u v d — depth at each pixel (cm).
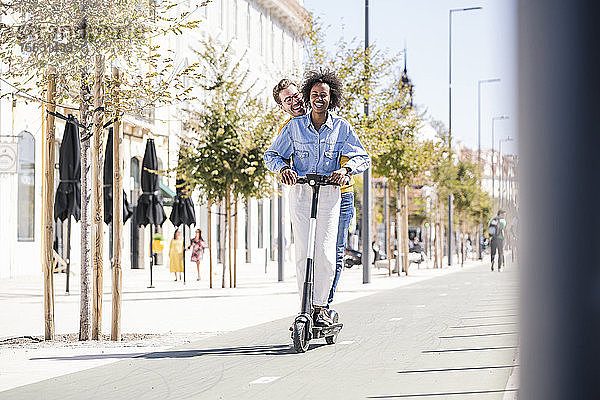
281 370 870
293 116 1107
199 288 2889
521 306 247
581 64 232
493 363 917
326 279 1062
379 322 1444
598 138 233
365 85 3017
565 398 241
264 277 3856
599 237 234
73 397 717
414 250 6338
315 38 3033
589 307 237
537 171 237
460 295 2242
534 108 236
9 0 1248
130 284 3172
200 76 1287
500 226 4203
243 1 5609
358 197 6894
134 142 4338
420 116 3803
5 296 2341
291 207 1064
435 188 5275
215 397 708
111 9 1222
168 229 4638
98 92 1232
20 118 3375
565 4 233
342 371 859
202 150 2916
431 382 782
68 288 2452
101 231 1231
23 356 1025
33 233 3497
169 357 990
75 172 2464
